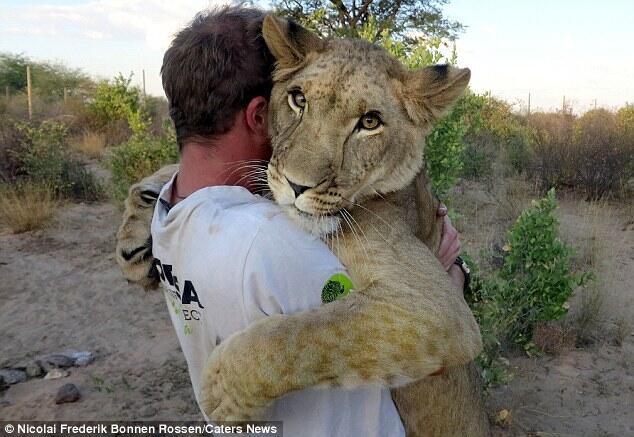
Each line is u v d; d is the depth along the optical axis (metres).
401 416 2.21
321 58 2.21
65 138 16.55
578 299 6.55
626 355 5.61
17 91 35.47
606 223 9.28
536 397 4.95
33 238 8.98
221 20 1.96
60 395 4.77
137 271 2.32
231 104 1.86
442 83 2.33
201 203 1.74
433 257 2.13
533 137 13.66
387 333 1.71
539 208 5.61
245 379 1.63
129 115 17.45
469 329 1.86
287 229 1.70
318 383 1.67
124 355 5.60
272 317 1.65
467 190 11.01
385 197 2.32
